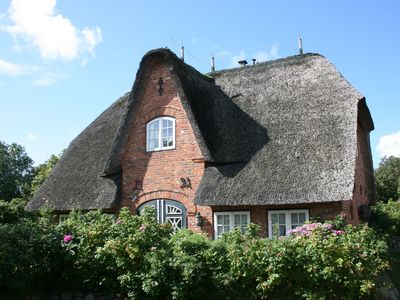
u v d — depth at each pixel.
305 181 11.61
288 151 12.88
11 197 40.25
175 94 14.86
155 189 14.64
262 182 12.18
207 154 13.39
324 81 15.02
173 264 8.67
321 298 7.73
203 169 13.79
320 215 11.96
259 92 15.96
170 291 8.74
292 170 12.13
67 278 9.80
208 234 13.33
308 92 14.88
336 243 8.04
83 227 10.20
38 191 17.61
